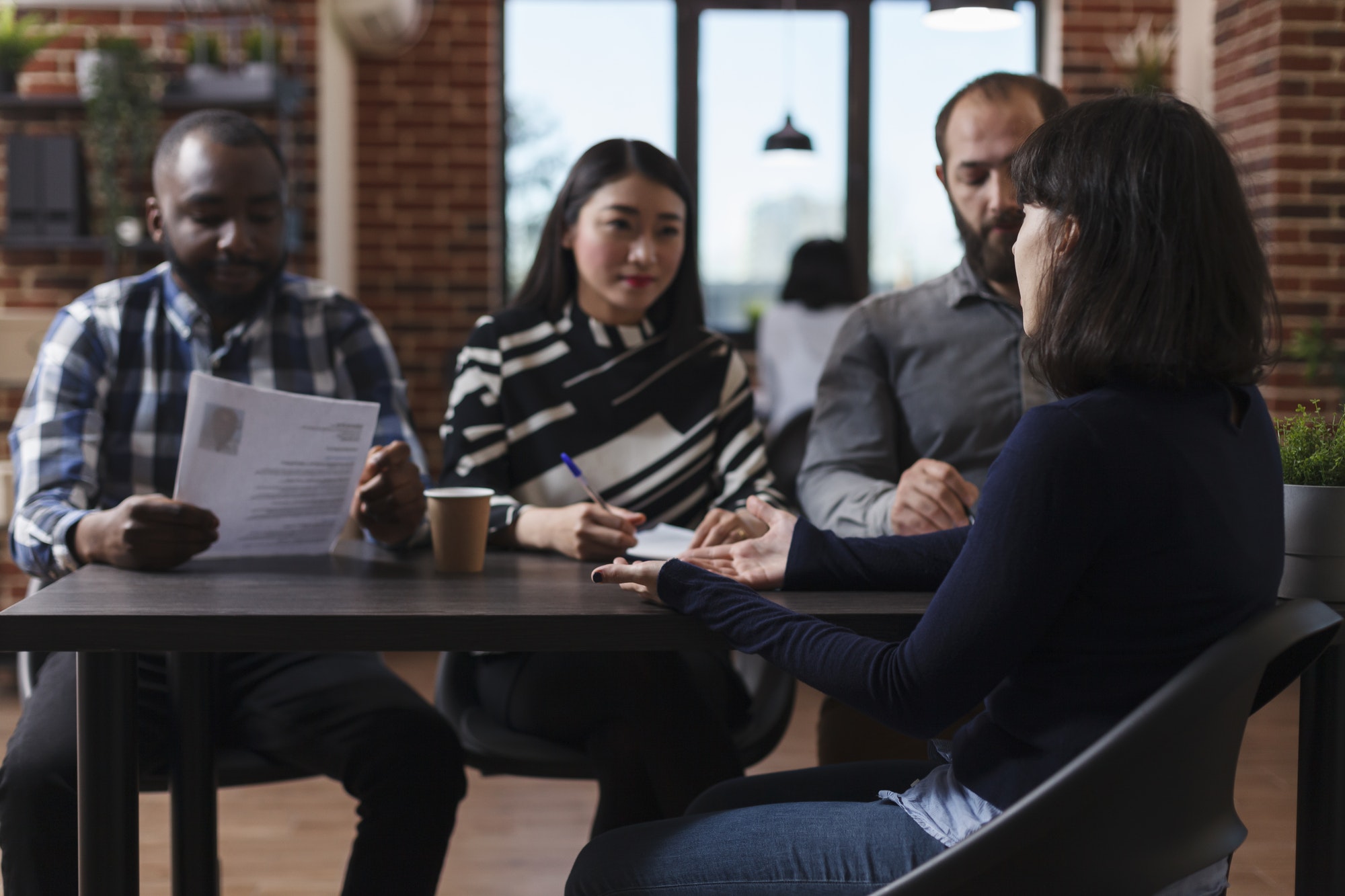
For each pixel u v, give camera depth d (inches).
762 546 50.6
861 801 45.9
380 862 56.9
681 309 70.9
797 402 168.9
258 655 62.7
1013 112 63.5
